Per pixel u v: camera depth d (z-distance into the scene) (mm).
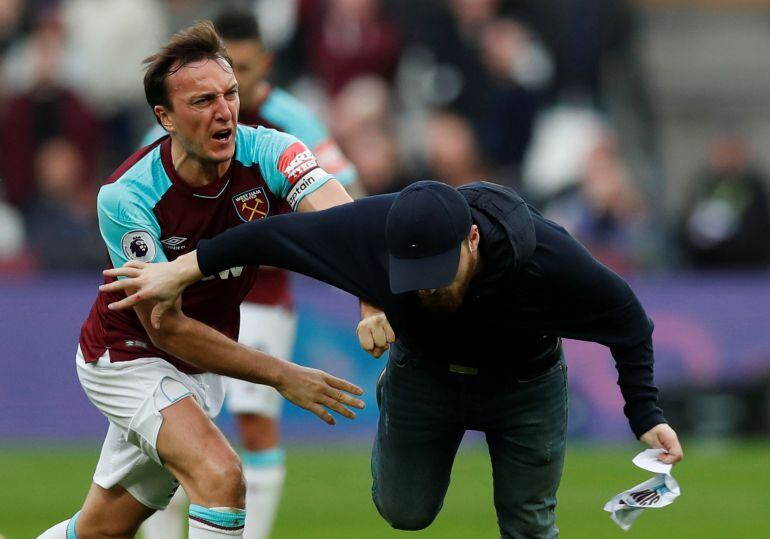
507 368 17516
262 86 23703
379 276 16188
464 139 45719
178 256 17641
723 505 31328
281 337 25062
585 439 41281
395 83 48188
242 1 50156
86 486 33281
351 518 29375
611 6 53906
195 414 17875
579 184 46688
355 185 24188
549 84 50094
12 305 41250
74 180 45625
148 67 17016
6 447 40219
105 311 18516
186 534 27312
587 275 16094
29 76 47250
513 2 50406
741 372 42500
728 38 61844
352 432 41125
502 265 15703
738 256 46469
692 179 53469
